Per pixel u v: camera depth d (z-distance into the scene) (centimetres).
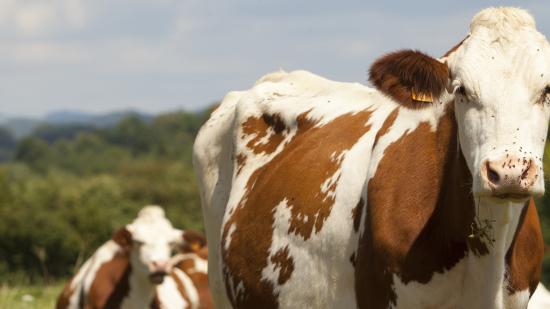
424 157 619
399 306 612
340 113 761
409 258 602
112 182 6144
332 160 710
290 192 730
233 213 809
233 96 952
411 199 614
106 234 4797
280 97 855
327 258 675
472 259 586
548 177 625
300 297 698
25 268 4566
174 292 1477
